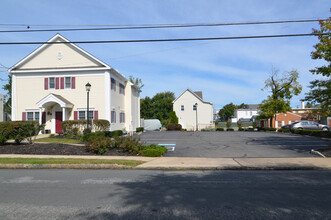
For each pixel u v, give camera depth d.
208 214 4.55
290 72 35.62
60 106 23.03
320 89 15.88
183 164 9.93
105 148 12.88
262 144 17.25
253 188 6.48
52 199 5.52
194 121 46.91
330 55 13.30
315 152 12.71
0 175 8.29
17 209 4.87
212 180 7.46
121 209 4.84
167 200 5.41
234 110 91.06
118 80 25.95
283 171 9.02
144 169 9.45
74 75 22.75
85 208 4.90
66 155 12.38
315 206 5.00
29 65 23.19
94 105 22.52
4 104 36.97
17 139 14.49
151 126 43.06
